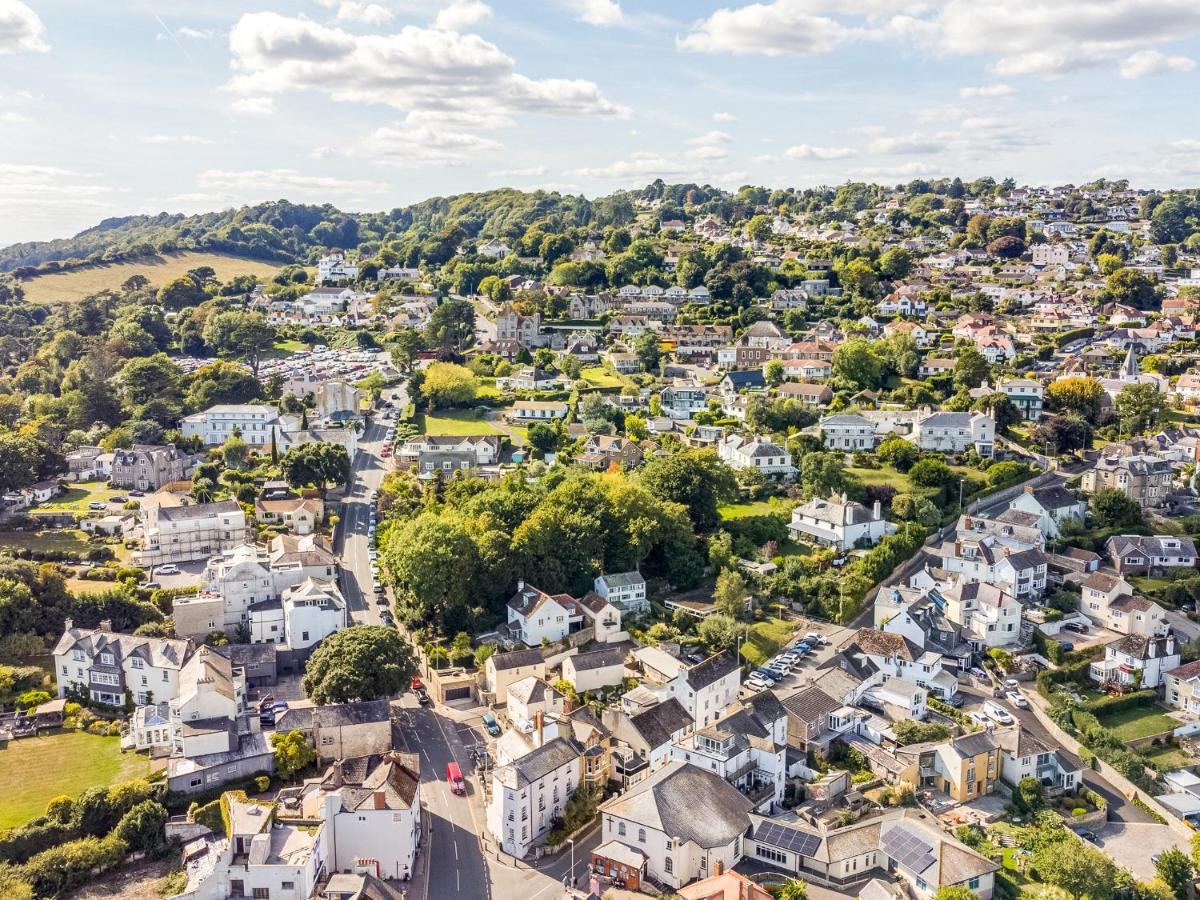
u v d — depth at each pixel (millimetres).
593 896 134875
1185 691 198125
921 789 167000
